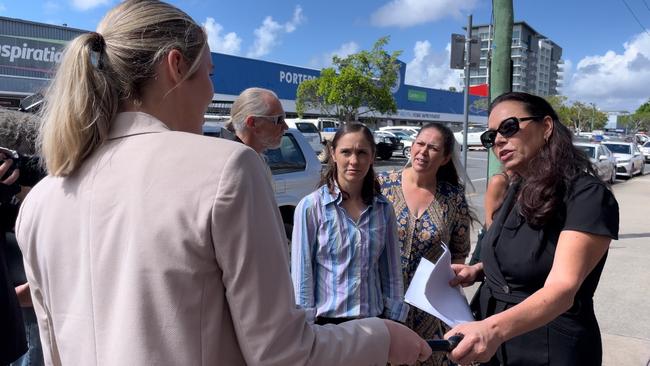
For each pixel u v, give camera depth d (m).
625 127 89.88
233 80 28.64
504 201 2.03
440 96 47.78
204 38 1.24
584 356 1.81
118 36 1.14
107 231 1.05
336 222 2.45
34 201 1.24
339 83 24.23
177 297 0.99
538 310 1.60
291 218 5.16
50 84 1.18
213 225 1.00
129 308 0.99
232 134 3.22
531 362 1.85
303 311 1.15
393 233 2.58
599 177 1.78
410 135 30.94
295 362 1.07
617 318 4.58
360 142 2.42
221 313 1.05
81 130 1.11
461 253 2.98
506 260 1.88
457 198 2.94
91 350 1.05
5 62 16.77
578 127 69.06
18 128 2.12
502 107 1.91
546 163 1.76
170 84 1.16
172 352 0.99
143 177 1.04
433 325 2.77
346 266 2.42
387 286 2.56
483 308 2.00
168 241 0.99
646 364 3.69
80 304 1.08
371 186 2.55
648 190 15.62
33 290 1.29
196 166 1.03
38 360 2.29
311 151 5.65
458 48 7.80
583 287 1.81
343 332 1.20
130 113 1.15
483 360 1.58
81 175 1.13
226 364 1.07
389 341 1.25
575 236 1.66
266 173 1.14
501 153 1.93
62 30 18.22
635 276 5.86
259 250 1.03
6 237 2.07
